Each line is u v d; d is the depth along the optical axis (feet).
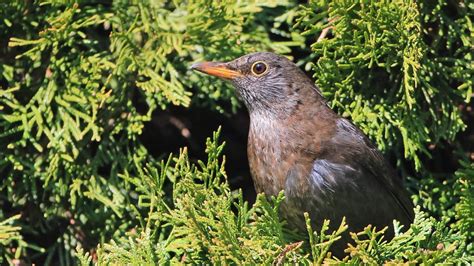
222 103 41.96
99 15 37.40
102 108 37.35
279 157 33.47
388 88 36.96
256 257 30.04
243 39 39.01
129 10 38.24
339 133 33.60
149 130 41.37
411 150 35.29
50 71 37.17
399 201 34.47
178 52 36.81
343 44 35.53
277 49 38.52
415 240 29.19
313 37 39.42
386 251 29.14
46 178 35.55
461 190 35.60
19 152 36.81
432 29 37.01
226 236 28.89
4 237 32.78
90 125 35.42
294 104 34.81
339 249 33.94
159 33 37.60
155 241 36.29
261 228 29.81
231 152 42.50
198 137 42.24
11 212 37.73
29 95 37.35
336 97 36.01
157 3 38.58
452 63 36.81
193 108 41.98
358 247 28.25
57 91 36.42
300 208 33.09
